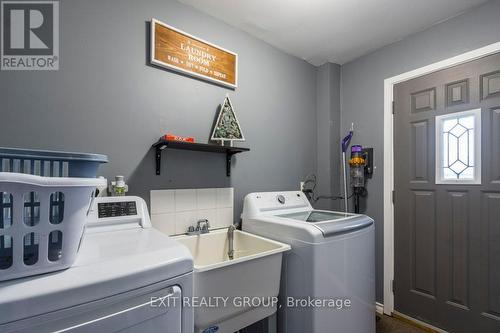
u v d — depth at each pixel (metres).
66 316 0.59
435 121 1.89
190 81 1.67
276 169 2.15
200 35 1.72
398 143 2.10
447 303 1.79
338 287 1.38
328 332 1.33
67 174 0.74
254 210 1.71
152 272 0.73
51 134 1.21
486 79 1.66
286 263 1.42
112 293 0.65
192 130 1.67
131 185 1.43
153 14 1.53
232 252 1.62
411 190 2.01
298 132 2.35
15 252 0.59
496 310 1.58
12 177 0.57
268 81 2.13
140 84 1.47
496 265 1.59
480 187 1.67
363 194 2.30
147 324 0.71
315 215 1.80
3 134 1.12
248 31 1.97
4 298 0.53
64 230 0.66
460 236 1.75
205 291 1.05
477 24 1.70
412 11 1.74
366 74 2.34
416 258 1.97
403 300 2.03
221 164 1.81
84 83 1.30
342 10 1.73
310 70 2.50
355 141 2.40
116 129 1.39
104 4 1.36
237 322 1.19
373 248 1.64
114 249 0.83
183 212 1.60
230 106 1.80
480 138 1.67
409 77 2.03
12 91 1.14
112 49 1.38
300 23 1.87
